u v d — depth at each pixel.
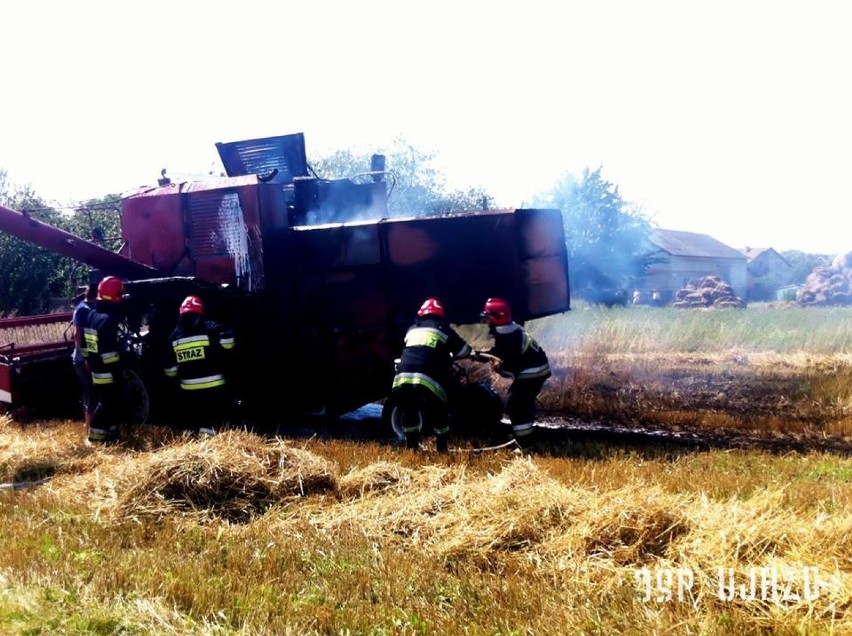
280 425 10.89
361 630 4.13
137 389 10.52
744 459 7.99
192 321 8.97
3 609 4.15
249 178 10.40
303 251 10.35
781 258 75.31
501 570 4.98
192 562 5.04
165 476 6.46
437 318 8.51
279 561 5.12
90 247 10.27
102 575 4.66
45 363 10.89
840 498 6.05
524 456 7.73
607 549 5.06
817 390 12.62
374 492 6.61
